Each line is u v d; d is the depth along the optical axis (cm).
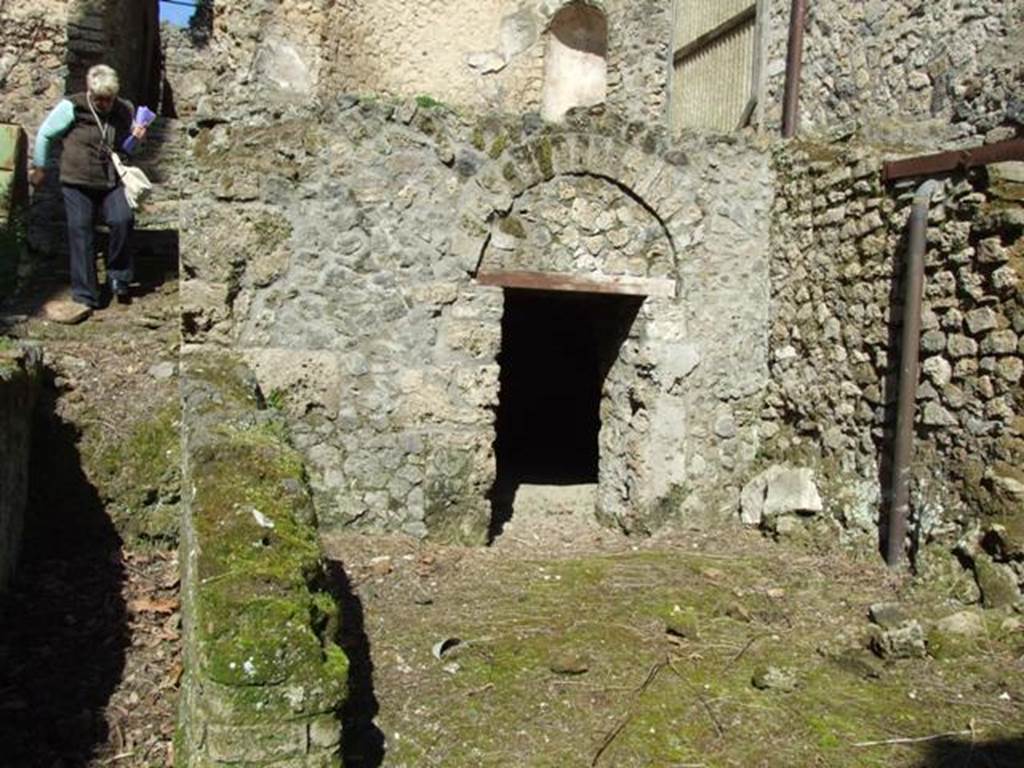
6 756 332
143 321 603
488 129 568
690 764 327
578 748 336
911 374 490
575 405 977
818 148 588
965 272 462
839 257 557
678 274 608
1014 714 356
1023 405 432
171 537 498
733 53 750
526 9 966
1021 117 505
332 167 546
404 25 919
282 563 289
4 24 905
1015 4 520
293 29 831
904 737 343
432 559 529
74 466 496
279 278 542
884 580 486
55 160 762
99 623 425
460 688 376
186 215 529
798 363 593
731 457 620
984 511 445
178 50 1479
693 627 433
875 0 603
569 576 513
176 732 340
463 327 568
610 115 590
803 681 386
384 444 559
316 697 266
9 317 589
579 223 592
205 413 415
